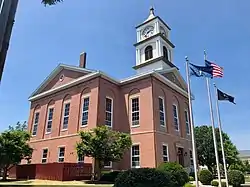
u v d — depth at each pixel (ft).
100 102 70.59
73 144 72.08
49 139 82.28
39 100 94.32
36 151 85.40
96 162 61.98
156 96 73.72
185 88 96.37
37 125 90.38
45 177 62.44
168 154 71.41
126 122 74.38
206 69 50.34
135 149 69.51
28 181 57.88
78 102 76.64
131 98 76.23
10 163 65.26
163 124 74.28
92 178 59.47
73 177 59.41
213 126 49.88
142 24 110.93
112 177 55.72
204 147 115.44
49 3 12.49
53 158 77.51
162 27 109.60
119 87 80.07
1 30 6.46
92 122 68.69
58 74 90.48
